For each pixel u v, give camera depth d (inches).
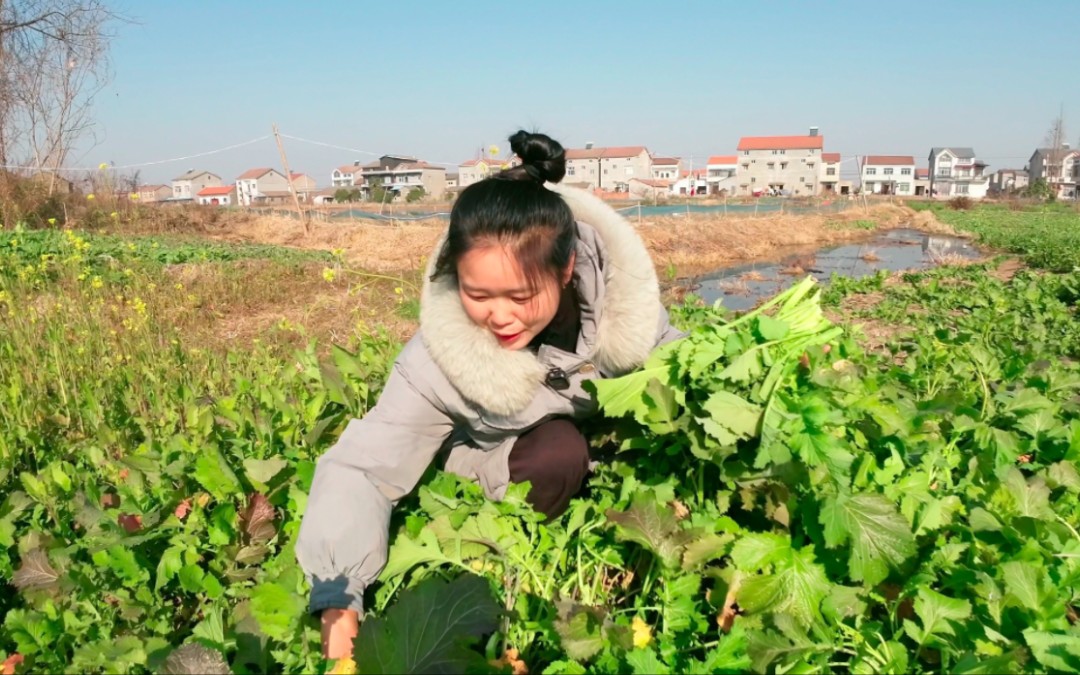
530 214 67.2
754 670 58.6
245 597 78.1
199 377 177.8
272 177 3858.3
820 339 77.7
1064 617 64.8
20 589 80.8
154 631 73.7
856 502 65.1
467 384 77.0
